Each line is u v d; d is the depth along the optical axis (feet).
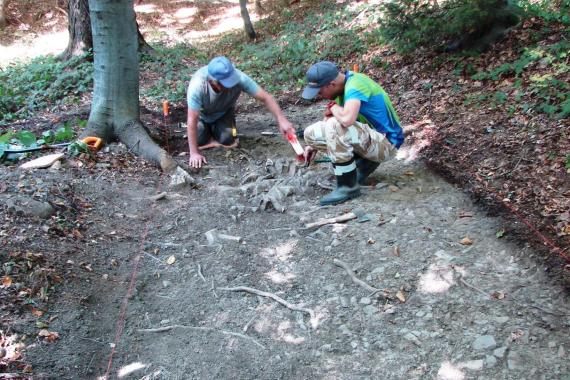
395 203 13.38
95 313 10.06
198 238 12.66
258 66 33.01
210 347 9.41
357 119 13.43
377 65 25.68
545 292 9.75
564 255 10.44
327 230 12.51
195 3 68.95
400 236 11.94
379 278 10.73
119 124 17.57
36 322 9.42
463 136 16.26
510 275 10.35
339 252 11.68
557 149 13.94
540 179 13.12
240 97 26.84
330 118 13.24
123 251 12.07
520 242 11.15
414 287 10.39
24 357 8.64
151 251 12.18
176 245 12.40
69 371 8.65
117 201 14.10
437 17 22.33
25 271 10.37
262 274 11.27
